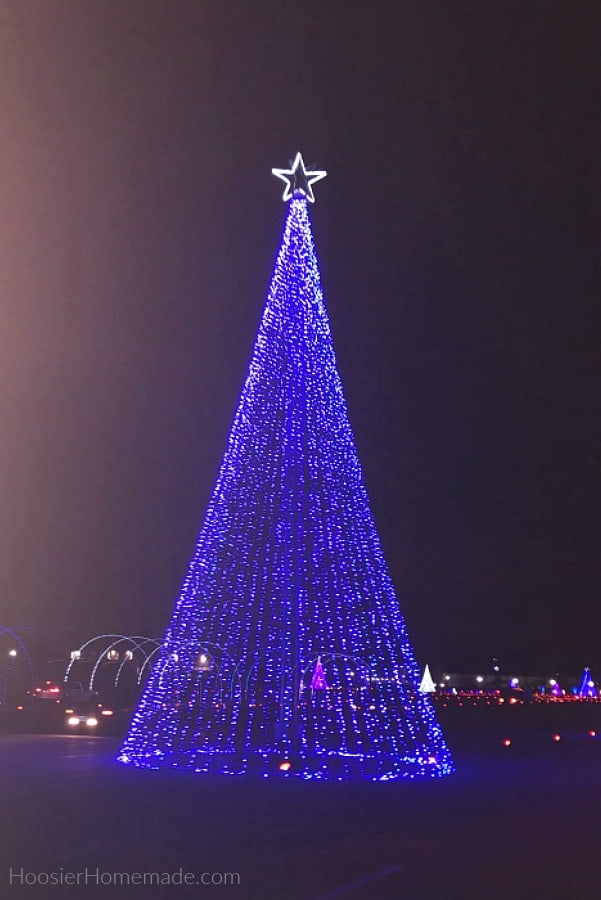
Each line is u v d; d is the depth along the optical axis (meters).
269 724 31.97
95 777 22.34
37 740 34.34
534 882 12.06
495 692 75.88
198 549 30.23
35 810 17.09
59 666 75.00
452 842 14.88
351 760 27.59
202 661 34.22
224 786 21.00
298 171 27.84
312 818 16.84
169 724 32.88
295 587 27.72
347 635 29.30
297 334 27.55
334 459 27.86
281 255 27.81
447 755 27.62
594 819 17.62
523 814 18.09
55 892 10.98
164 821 16.11
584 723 51.62
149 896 10.85
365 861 13.16
